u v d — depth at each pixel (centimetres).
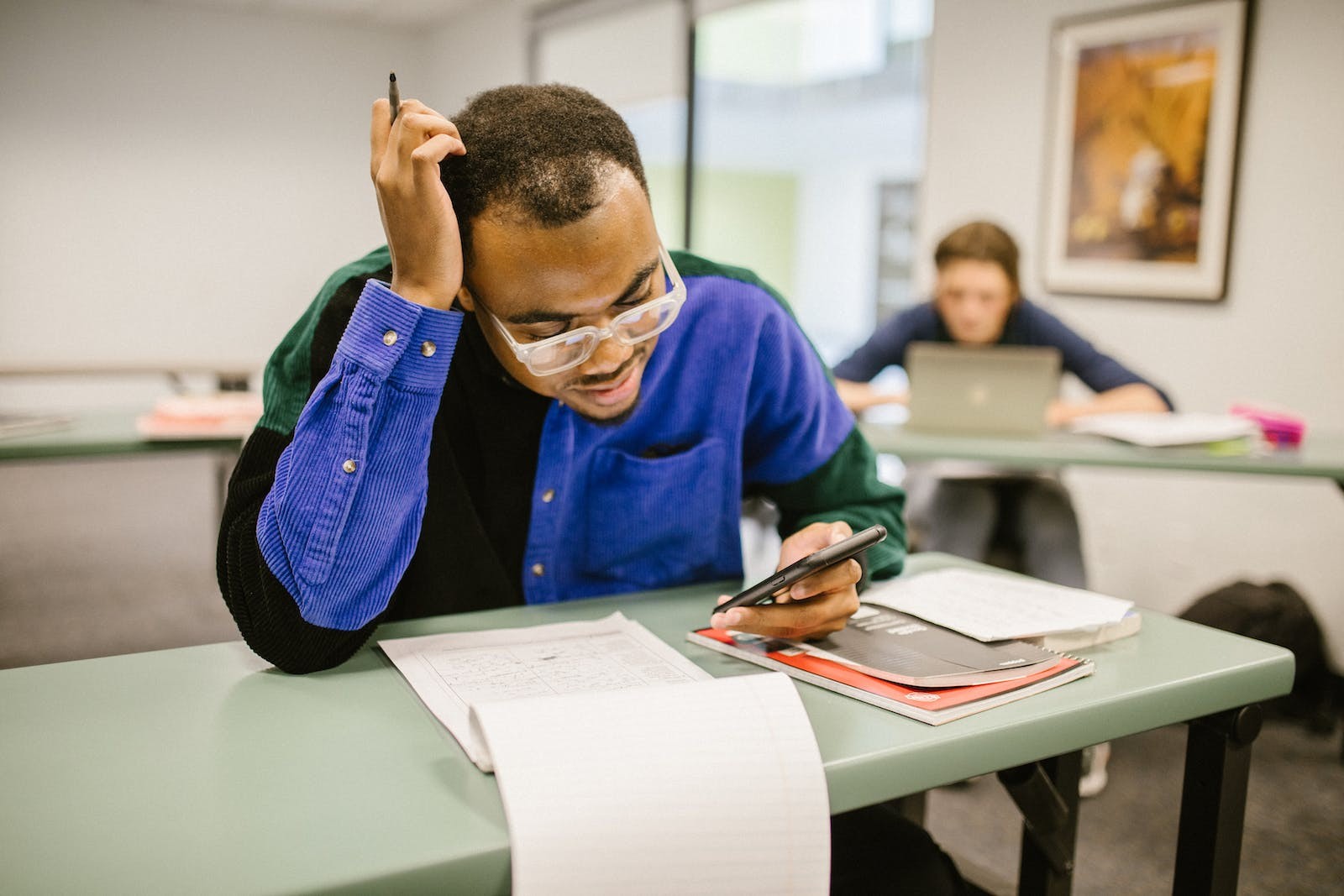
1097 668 90
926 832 104
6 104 621
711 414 116
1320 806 216
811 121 1043
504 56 651
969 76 385
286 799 66
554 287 82
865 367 307
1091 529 363
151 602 348
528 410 109
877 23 924
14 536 439
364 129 730
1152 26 327
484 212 83
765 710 69
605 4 556
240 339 704
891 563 115
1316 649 263
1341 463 222
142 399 670
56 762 71
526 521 114
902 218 1095
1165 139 327
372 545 89
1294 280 302
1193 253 325
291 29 696
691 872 63
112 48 645
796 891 65
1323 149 292
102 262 657
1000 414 248
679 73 510
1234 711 93
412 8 672
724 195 1166
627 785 63
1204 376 326
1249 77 307
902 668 84
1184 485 332
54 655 292
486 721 65
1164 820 208
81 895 55
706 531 120
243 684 86
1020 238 375
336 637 88
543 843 59
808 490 122
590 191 80
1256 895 181
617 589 120
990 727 77
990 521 260
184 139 672
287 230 710
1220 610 265
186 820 63
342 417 88
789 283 1229
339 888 57
